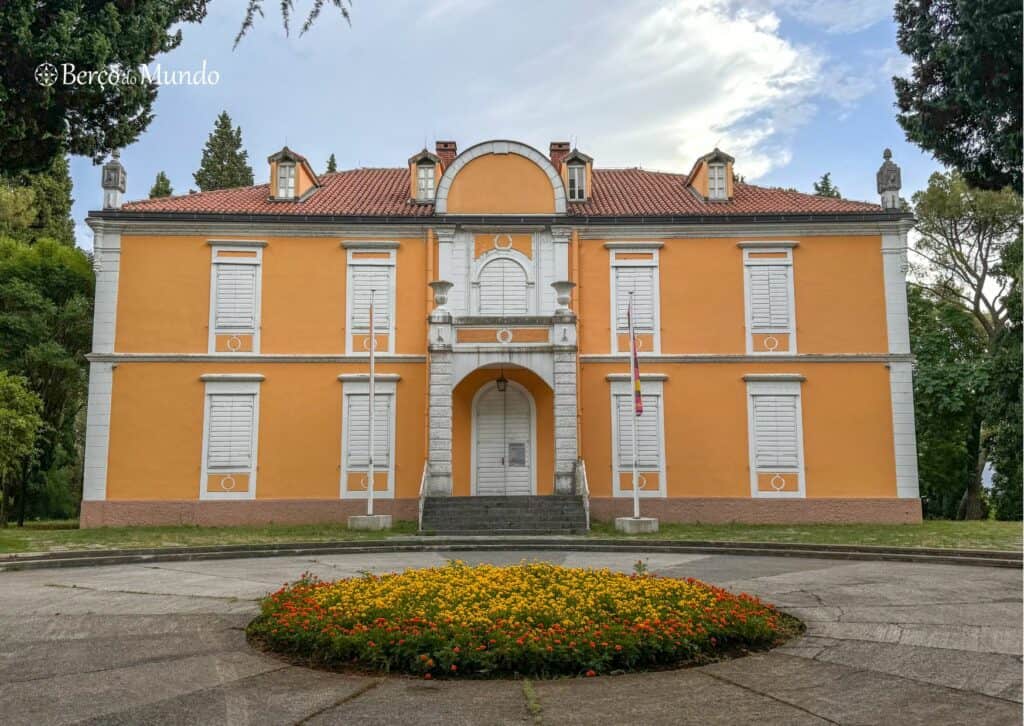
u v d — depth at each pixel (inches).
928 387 1284.4
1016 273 1346.0
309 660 325.4
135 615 417.4
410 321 1024.2
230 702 272.1
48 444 1262.3
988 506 1560.0
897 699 273.7
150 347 997.8
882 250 1031.6
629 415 1016.2
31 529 993.5
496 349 950.4
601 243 1046.4
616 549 736.3
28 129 631.8
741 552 713.0
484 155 1055.0
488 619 329.7
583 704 268.7
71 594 491.2
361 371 1013.8
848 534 847.7
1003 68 581.0
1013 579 544.4
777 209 1068.5
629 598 369.1
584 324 1034.1
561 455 937.5
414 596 367.9
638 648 312.7
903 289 1023.0
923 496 1528.1
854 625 389.4
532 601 356.8
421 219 1029.2
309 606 360.5
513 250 1040.8
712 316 1031.0
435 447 937.5
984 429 1430.9
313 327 1017.5
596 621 334.6
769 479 1001.5
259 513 979.9
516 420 1036.5
